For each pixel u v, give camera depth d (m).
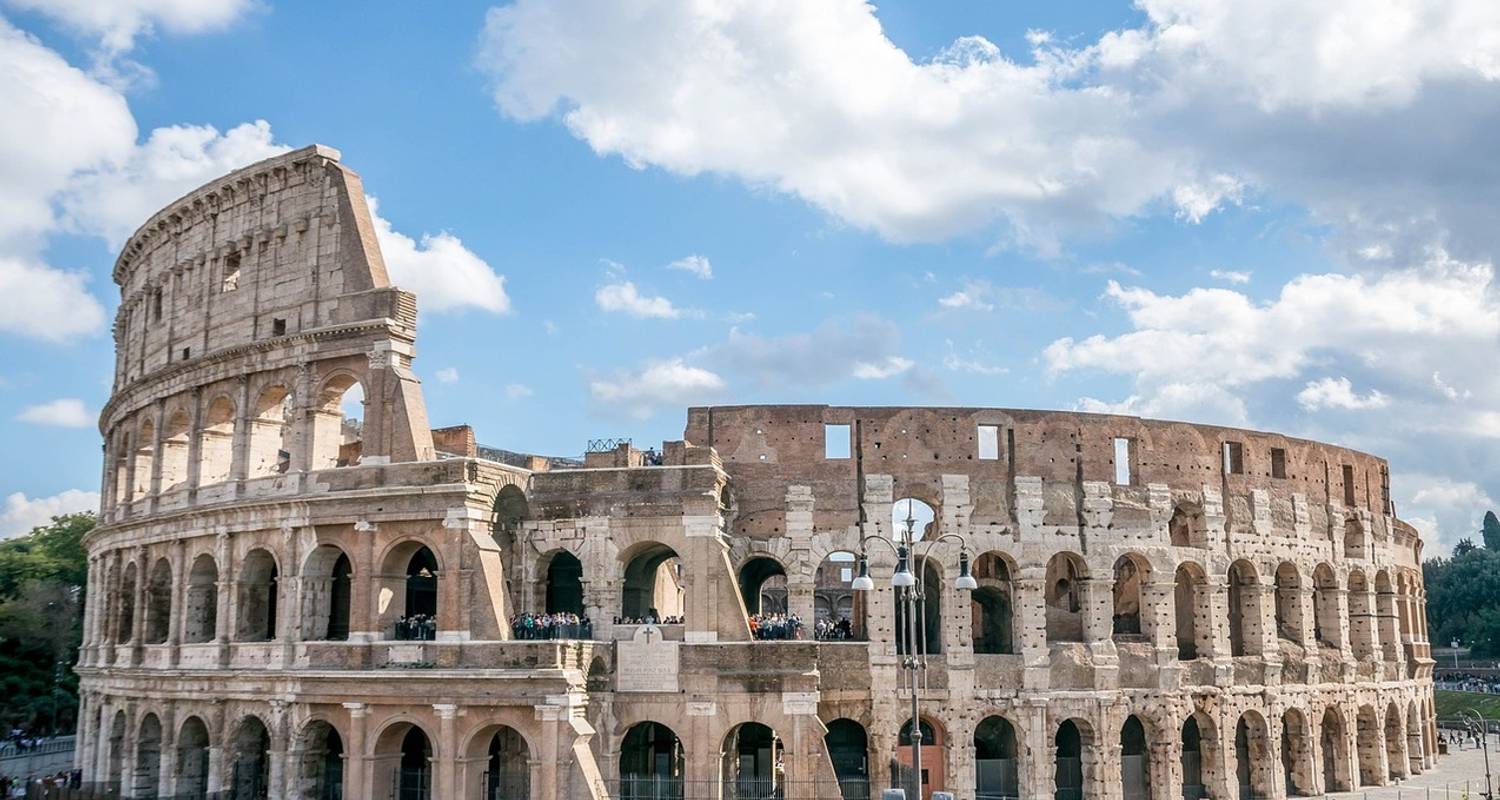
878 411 90.25
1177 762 89.56
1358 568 108.31
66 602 147.12
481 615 75.50
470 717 73.81
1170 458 95.00
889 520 87.94
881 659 85.69
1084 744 88.25
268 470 88.75
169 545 91.56
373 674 75.19
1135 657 89.81
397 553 80.38
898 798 59.69
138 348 103.25
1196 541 95.19
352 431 109.06
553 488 84.25
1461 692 183.62
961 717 85.44
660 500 81.94
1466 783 106.44
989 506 89.12
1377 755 105.88
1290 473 102.62
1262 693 94.81
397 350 81.62
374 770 75.62
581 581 83.12
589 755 72.38
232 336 90.50
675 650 79.00
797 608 86.62
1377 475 115.69
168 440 96.00
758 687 78.19
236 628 84.19
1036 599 88.00
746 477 88.81
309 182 87.75
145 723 91.31
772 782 81.19
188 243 96.88
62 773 103.44
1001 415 91.00
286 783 78.31
